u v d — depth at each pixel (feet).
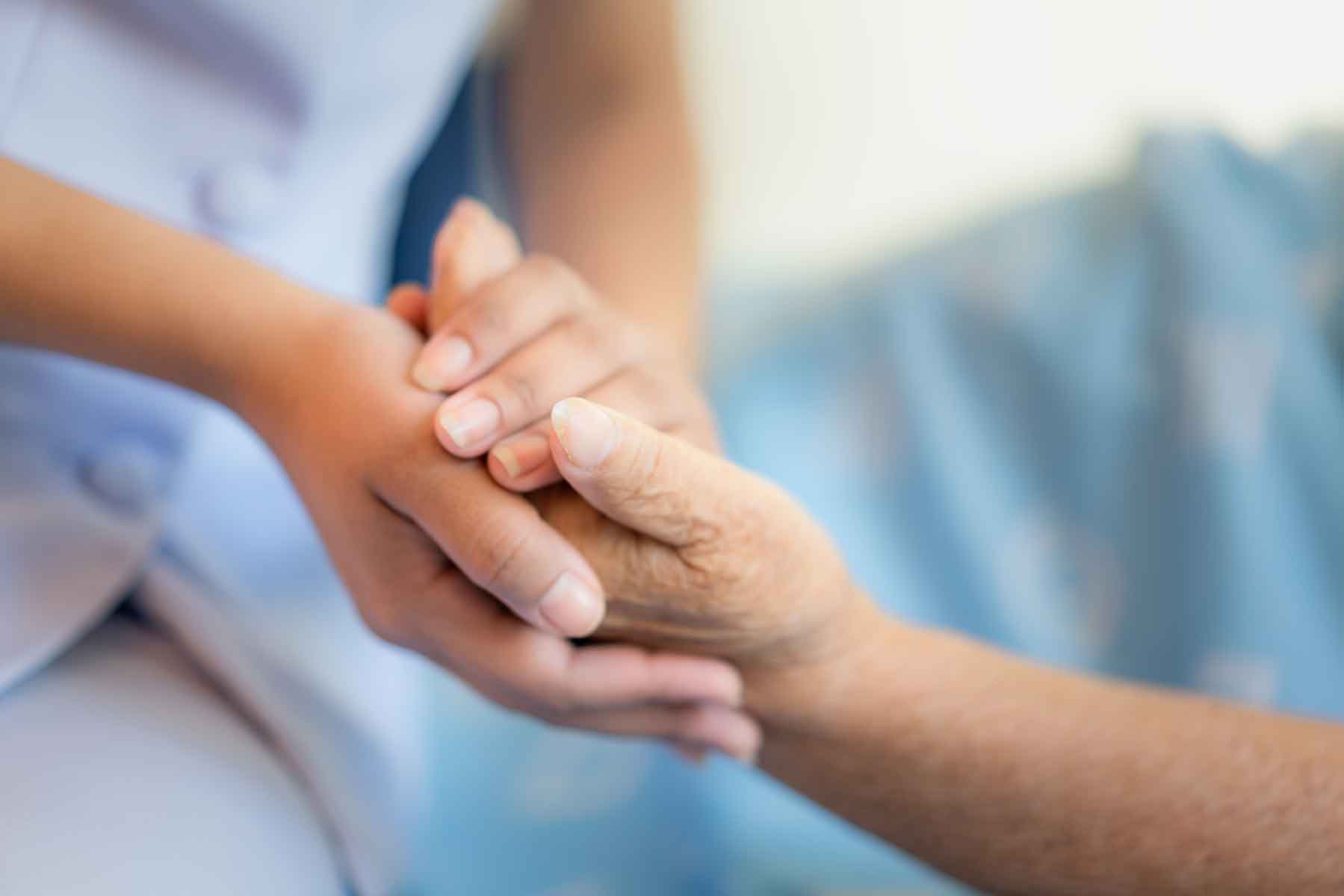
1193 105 3.25
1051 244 3.28
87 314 2.02
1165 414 3.06
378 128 2.56
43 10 2.23
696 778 2.94
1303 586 2.90
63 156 2.28
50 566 2.16
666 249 2.83
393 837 2.38
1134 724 2.16
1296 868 2.05
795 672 2.13
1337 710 2.86
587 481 1.84
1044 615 3.13
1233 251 3.04
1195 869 2.09
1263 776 2.10
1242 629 2.88
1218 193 3.12
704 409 2.14
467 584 2.00
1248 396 2.95
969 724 2.15
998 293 3.29
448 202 2.96
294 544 2.45
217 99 2.37
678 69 3.03
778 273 3.51
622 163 2.93
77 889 1.90
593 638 2.09
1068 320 3.21
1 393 2.21
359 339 1.98
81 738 2.06
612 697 2.06
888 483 3.30
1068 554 3.14
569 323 2.07
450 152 2.94
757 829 2.89
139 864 1.95
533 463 1.90
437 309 2.17
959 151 3.41
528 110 3.17
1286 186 3.12
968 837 2.20
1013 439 3.24
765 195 3.57
